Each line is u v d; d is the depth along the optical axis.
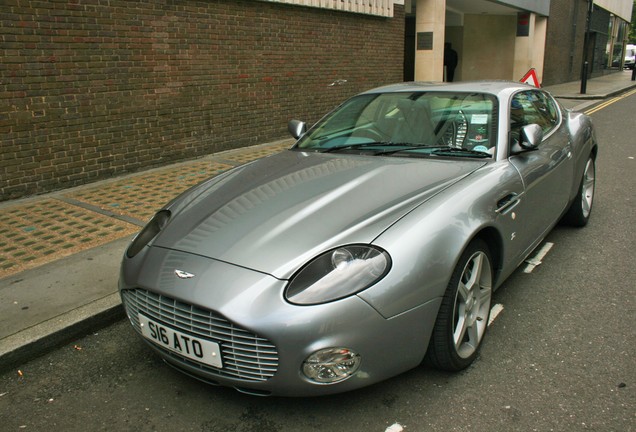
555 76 27.06
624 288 3.90
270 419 2.59
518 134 3.73
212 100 8.46
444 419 2.54
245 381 2.43
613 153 9.25
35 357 3.25
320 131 4.16
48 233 5.10
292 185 3.16
